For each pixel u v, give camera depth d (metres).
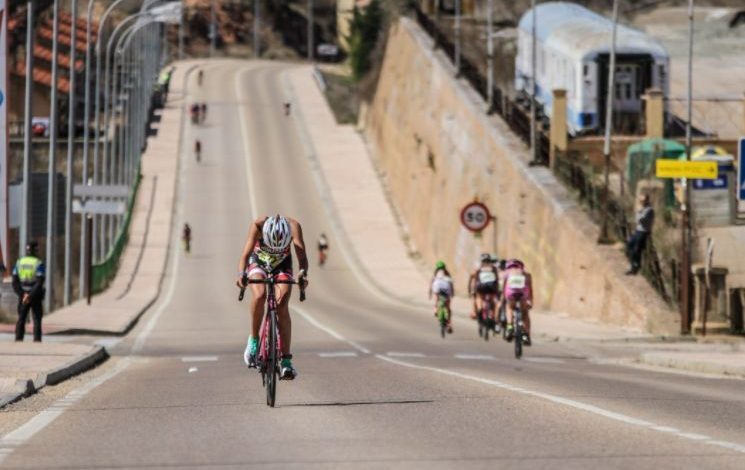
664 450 33.47
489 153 184.50
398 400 48.25
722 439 35.97
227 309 162.75
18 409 48.12
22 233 126.56
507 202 170.62
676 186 128.88
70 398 52.75
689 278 106.81
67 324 118.50
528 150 172.50
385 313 154.62
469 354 89.25
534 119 163.75
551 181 155.38
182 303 175.88
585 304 129.62
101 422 42.88
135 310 149.12
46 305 141.38
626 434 37.00
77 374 68.38
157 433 39.16
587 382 59.25
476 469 30.41
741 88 193.62
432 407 45.25
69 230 157.62
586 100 167.38
